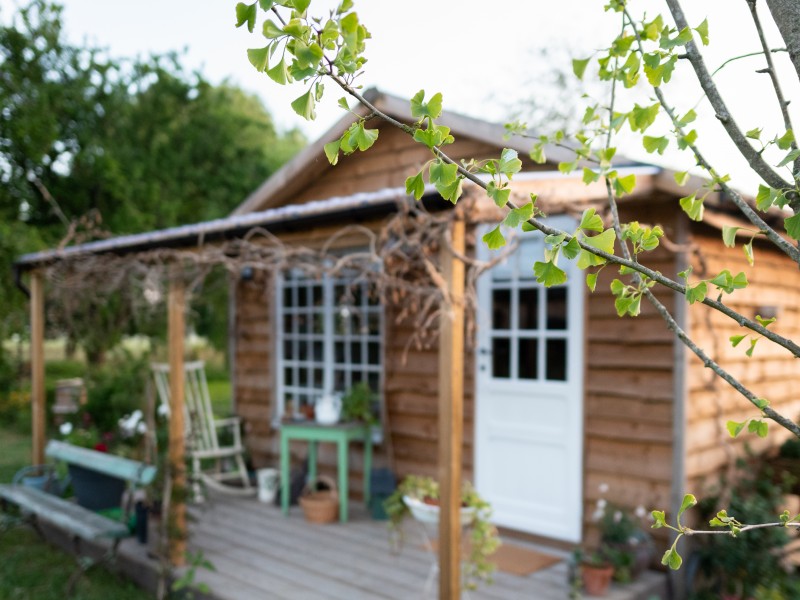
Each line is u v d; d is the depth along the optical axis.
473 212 2.96
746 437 4.80
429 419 5.52
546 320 4.78
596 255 0.95
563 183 3.36
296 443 6.58
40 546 5.45
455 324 3.03
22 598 4.35
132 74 13.49
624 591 3.75
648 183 3.73
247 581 4.10
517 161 0.89
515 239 3.18
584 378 4.54
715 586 4.14
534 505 4.80
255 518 5.52
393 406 5.79
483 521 3.55
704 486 4.24
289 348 6.74
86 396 9.29
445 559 3.04
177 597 4.17
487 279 5.07
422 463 5.56
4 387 11.92
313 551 4.66
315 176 6.32
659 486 4.16
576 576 3.74
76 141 12.54
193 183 14.59
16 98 11.46
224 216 14.59
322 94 0.86
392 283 3.40
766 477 4.63
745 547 3.81
